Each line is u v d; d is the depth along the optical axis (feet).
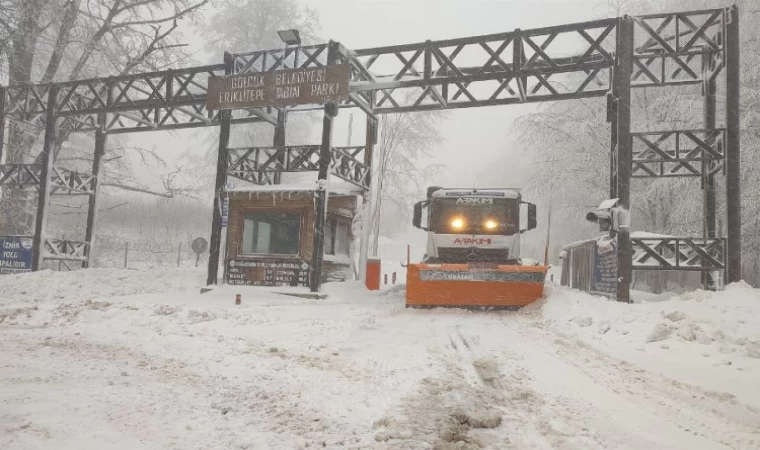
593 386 17.60
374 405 14.94
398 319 34.88
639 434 12.71
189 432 12.48
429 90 49.49
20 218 74.02
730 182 39.09
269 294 47.06
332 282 53.16
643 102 78.43
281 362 20.89
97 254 98.27
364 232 58.08
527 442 12.09
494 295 39.81
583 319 31.45
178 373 19.04
